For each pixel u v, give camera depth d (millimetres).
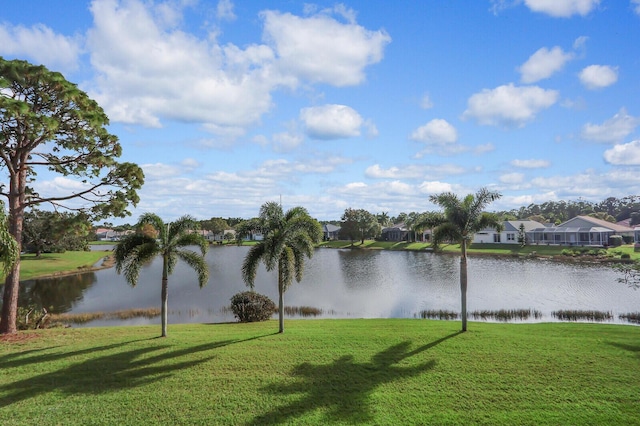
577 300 31422
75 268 54594
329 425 9766
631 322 24703
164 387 11906
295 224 18312
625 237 67375
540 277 42781
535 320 25562
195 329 19469
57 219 21672
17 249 15891
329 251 88688
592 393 11297
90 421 9992
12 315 18891
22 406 10727
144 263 17500
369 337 16797
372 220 99875
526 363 13500
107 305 32281
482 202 19141
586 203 145250
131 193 21797
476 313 27391
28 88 18094
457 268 52062
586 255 57500
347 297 34562
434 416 10164
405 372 12883
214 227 135375
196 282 43969
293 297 34938
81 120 19906
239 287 40438
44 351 15422
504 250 70688
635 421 9859
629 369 12922
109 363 13906
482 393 11383
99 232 155000
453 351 14781
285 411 10461
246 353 14773
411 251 82062
